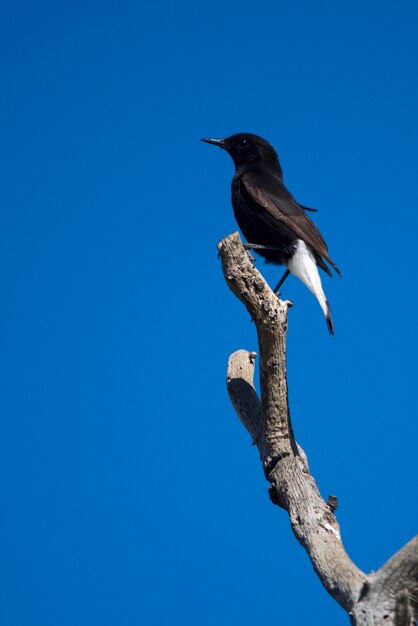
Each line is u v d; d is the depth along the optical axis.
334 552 8.49
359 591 7.57
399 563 7.12
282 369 11.21
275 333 11.09
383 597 7.19
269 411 11.24
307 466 10.74
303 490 10.01
